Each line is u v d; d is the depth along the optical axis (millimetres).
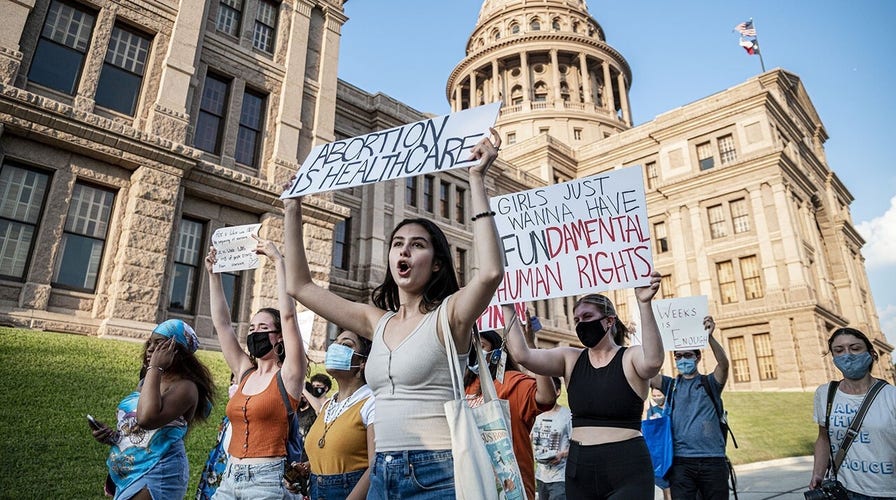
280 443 3711
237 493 3553
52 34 13633
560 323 34312
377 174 3025
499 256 2344
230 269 4719
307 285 2965
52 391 8008
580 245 4324
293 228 3086
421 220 2752
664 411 5754
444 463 2242
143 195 13758
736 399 23875
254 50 18234
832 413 4305
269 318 4109
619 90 63031
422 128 3064
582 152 46938
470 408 2248
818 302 32875
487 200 2504
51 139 12617
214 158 16359
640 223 4172
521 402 4180
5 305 11594
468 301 2324
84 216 13203
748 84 39125
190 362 3820
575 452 3701
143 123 14633
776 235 34812
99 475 6418
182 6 16031
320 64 20172
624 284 4027
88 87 13852
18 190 12352
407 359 2352
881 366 45594
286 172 17625
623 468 3451
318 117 19297
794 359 32031
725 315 35500
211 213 15734
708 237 37969
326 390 6688
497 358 4293
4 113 11945
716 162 39250
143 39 15414
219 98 17078
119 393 8703
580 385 3809
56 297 12336
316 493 3420
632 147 43875
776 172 35781
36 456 6363
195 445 7867
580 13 67250
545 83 61844
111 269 13188
